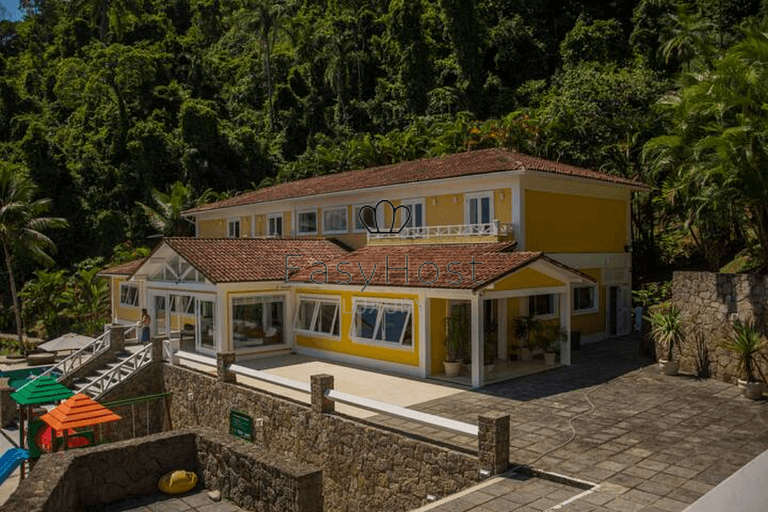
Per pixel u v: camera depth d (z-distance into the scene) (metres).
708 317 16.22
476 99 59.06
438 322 17.80
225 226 34.62
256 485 10.01
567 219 22.23
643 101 32.06
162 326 25.89
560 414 13.16
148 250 44.06
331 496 13.06
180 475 10.78
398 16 63.41
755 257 20.55
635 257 29.83
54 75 72.19
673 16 46.50
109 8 77.38
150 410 20.56
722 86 15.71
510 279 16.78
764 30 17.88
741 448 10.73
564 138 31.53
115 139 60.03
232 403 16.59
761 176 14.37
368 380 17.27
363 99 69.56
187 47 75.00
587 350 21.30
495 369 18.05
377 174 27.72
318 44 69.62
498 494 8.95
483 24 63.91
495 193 21.00
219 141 60.12
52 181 56.38
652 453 10.52
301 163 51.12
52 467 9.29
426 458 10.92
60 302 43.19
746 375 14.36
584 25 57.91
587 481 9.22
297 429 14.07
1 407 21.14
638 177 29.39
